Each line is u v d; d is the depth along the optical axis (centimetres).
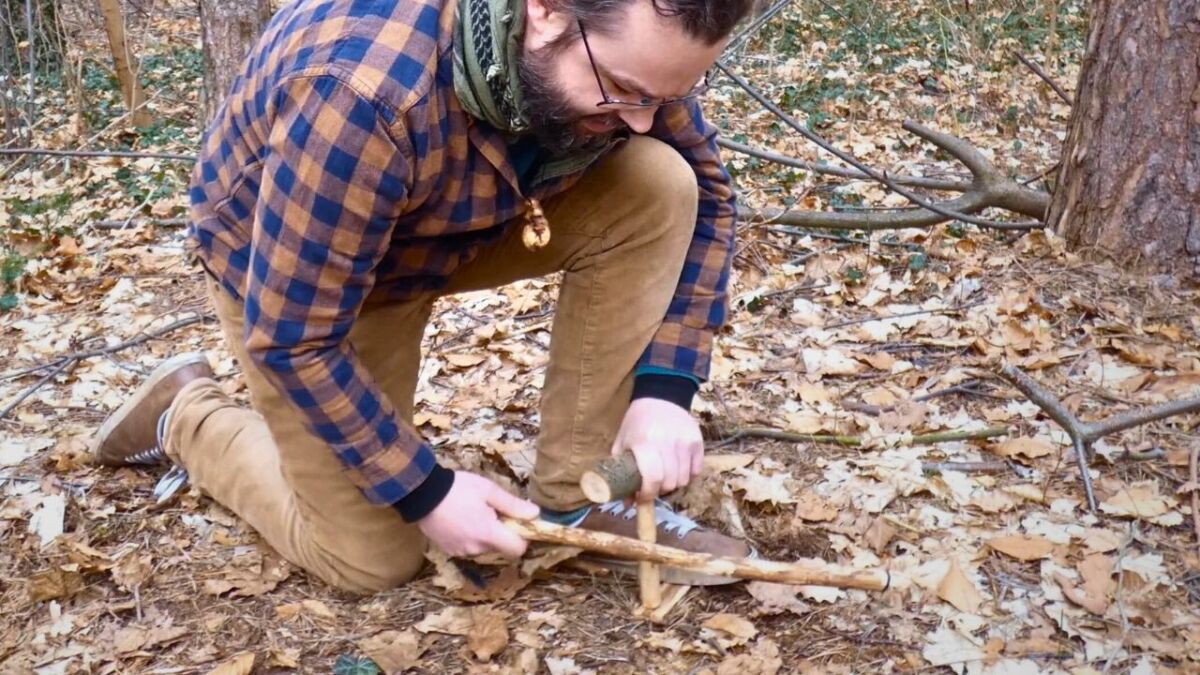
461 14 138
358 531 196
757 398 280
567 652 187
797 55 757
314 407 159
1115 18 338
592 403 198
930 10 805
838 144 570
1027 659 183
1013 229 381
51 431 281
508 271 201
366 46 139
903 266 365
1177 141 332
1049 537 214
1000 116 622
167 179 528
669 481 176
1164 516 220
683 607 197
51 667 191
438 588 207
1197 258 334
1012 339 301
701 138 190
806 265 371
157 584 212
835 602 197
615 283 189
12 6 790
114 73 795
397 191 145
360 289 155
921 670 181
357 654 189
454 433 270
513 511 172
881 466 240
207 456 225
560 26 128
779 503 226
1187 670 178
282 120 144
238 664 185
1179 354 291
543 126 140
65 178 554
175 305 373
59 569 209
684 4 119
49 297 388
